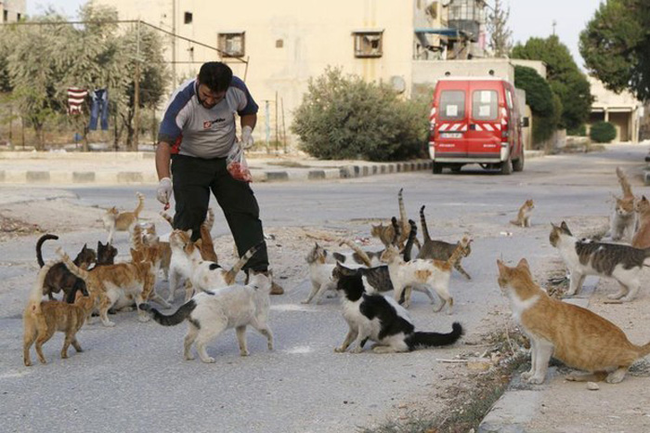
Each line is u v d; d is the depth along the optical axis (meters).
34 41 43.53
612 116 118.56
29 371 7.14
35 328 7.29
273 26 51.16
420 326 8.68
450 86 33.59
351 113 39.84
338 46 50.47
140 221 16.48
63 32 43.75
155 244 10.62
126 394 6.50
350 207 19.58
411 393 6.44
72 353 7.75
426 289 9.62
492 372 6.81
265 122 51.12
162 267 11.00
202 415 6.00
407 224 12.98
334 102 39.62
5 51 47.84
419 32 50.97
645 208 13.66
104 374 7.05
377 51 49.75
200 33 52.19
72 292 9.26
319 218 17.36
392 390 6.52
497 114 33.19
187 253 9.26
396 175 33.84
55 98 43.44
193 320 7.36
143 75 46.22
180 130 8.89
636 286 9.36
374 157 40.31
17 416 6.00
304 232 15.07
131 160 36.69
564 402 5.73
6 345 8.01
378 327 7.59
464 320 8.92
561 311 6.18
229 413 6.04
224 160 9.63
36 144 44.44
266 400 6.32
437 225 16.58
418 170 39.06
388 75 49.75
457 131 33.56
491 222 17.03
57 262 8.45
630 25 47.22
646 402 5.71
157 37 48.59
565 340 6.13
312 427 5.72
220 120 9.14
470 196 22.83
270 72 51.44
